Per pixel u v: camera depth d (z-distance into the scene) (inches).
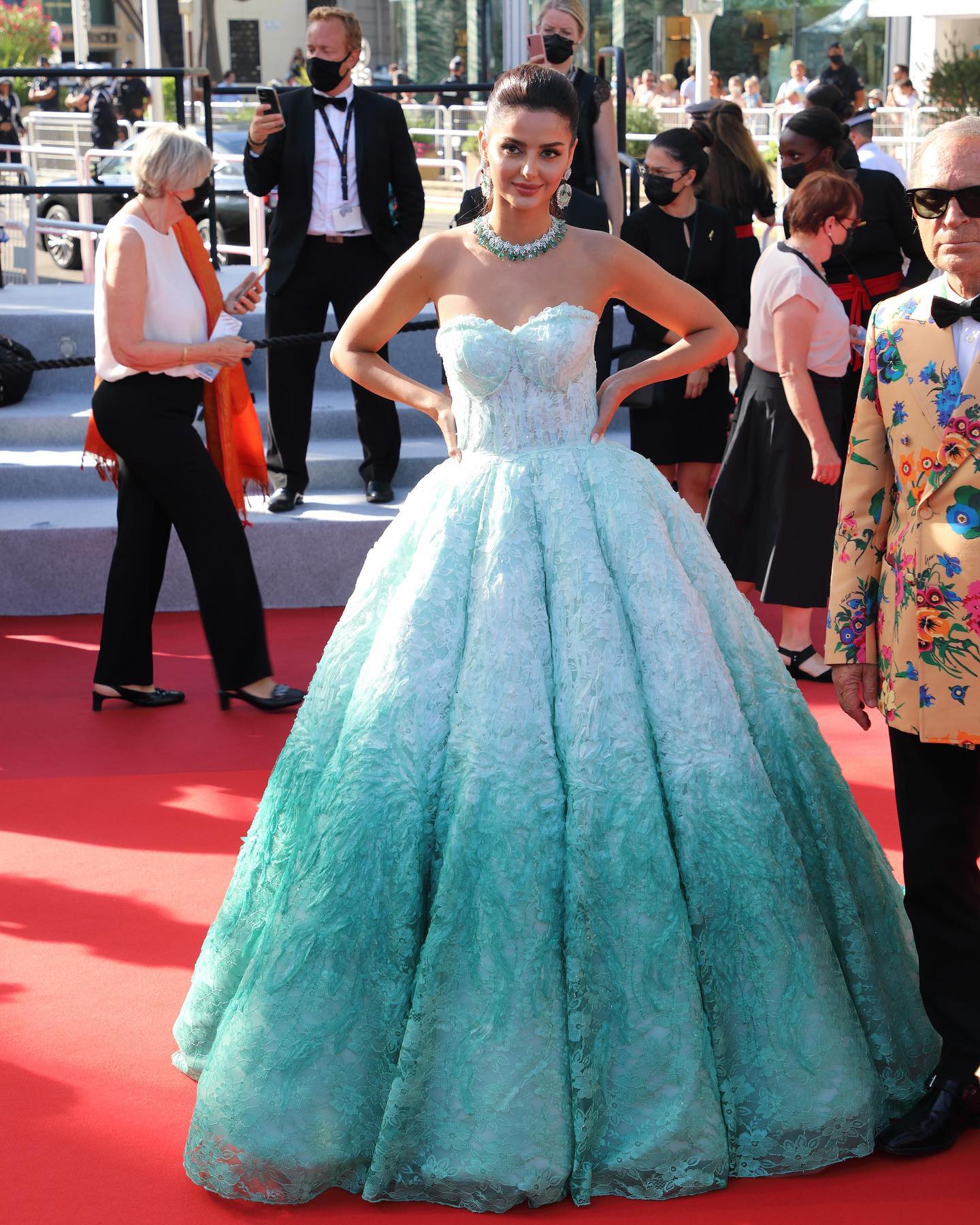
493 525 104.3
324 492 269.1
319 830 99.7
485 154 106.9
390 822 97.8
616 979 96.5
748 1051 98.7
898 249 236.2
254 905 107.9
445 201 603.5
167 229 179.8
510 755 97.9
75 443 279.1
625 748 98.5
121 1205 96.3
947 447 94.2
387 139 240.5
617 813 97.4
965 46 735.1
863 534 102.9
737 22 1016.2
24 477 262.4
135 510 193.0
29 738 189.6
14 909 141.0
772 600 198.7
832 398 192.4
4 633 235.8
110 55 1131.3
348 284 243.3
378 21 1074.1
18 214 452.8
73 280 495.2
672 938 96.4
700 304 112.3
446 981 95.6
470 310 108.0
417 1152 96.1
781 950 98.3
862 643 103.4
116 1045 116.0
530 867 95.8
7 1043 116.4
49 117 567.8
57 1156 101.6
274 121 232.5
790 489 195.3
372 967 96.9
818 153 229.1
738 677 106.9
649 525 105.5
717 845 98.8
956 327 95.1
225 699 199.2
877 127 634.8
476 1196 94.6
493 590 102.3
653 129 699.4
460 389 109.0
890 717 99.8
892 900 111.7
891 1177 98.3
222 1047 98.4
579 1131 94.7
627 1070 96.5
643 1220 93.8
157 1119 106.0
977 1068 103.0
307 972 96.3
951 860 100.2
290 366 245.9
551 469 106.5
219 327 185.5
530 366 106.3
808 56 1013.8
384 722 100.0
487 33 1021.8
